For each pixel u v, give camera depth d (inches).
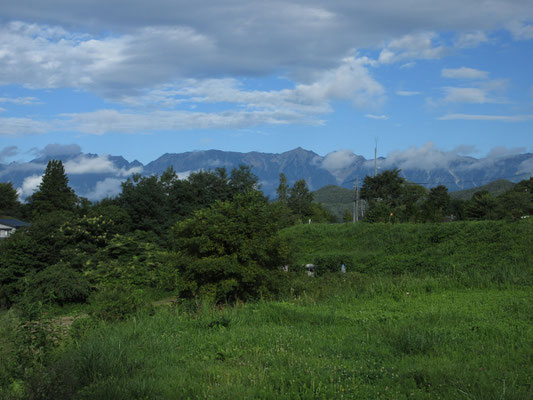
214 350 320.8
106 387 232.1
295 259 673.6
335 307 475.2
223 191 2037.4
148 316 429.7
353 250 1385.3
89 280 1037.2
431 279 621.0
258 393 228.2
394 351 299.9
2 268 1138.7
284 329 368.2
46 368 263.1
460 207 3467.0
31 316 321.4
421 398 215.0
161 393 233.8
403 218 1988.2
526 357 270.7
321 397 219.6
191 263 587.8
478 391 216.7
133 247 1255.5
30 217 3105.3
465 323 362.0
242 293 600.7
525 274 614.9
